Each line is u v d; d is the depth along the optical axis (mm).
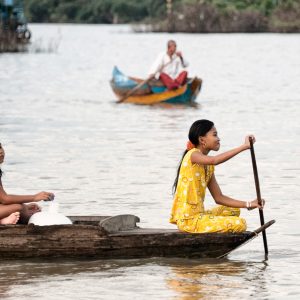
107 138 34750
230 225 18422
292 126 38312
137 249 18281
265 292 16359
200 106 46938
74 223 19234
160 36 135250
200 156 18516
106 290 16484
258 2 143750
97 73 72438
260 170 27656
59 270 17641
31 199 18688
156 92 48031
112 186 25344
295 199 23672
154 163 28984
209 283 16891
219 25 139750
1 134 35812
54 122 39938
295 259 18438
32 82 62906
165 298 16031
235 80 64250
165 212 22125
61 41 124812
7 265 17922
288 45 109188
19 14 103062
